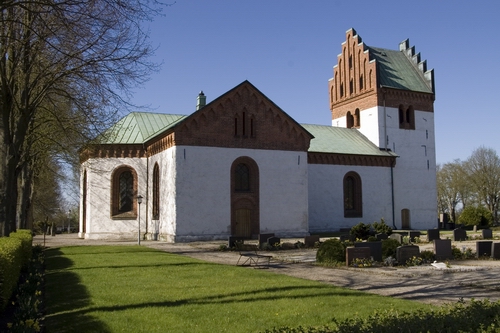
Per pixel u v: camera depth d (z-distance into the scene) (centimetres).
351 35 5334
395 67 5322
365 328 682
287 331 718
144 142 3962
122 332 906
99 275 1667
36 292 1262
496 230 5238
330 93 5669
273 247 2855
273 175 3766
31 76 2181
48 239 4347
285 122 3847
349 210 4634
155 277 1609
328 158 4531
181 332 901
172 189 3481
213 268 1858
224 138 3612
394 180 4894
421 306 1102
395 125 5019
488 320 716
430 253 2119
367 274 1750
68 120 2425
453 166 8744
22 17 1762
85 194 4341
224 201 3569
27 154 2673
